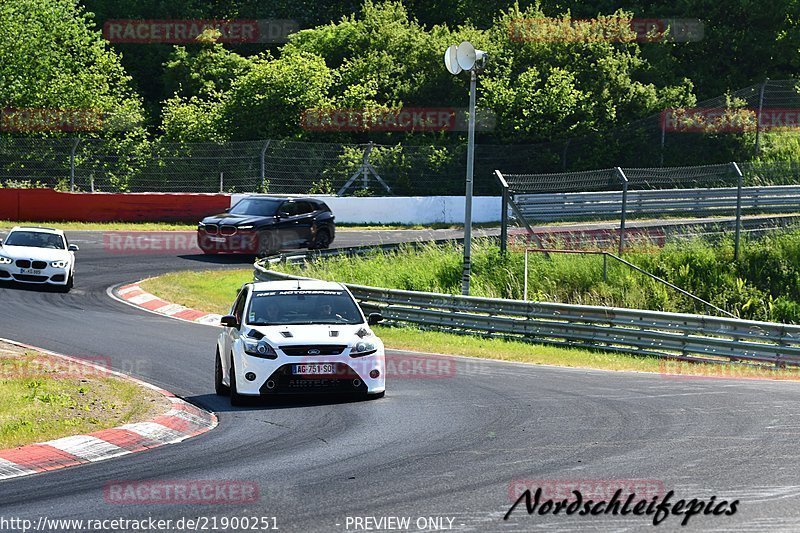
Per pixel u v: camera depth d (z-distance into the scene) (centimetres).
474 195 8181
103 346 3180
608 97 8781
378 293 4172
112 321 3778
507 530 1259
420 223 7606
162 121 9250
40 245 4603
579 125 8525
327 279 4881
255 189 7731
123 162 7662
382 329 3975
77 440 1866
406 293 4059
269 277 4369
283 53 10225
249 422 2088
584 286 4819
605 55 9131
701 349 3341
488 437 1870
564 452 1722
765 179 7762
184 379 2681
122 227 6619
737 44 10069
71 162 7325
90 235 6275
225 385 2425
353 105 8794
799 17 10600
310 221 5844
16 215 6638
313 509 1370
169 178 7706
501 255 5069
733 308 4822
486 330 3841
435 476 1555
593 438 1844
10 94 8125
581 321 3644
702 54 10306
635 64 9231
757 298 4847
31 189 6662
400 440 1856
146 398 2283
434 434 1911
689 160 8619
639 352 3472
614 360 3300
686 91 9181
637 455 1684
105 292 4556
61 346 3138
